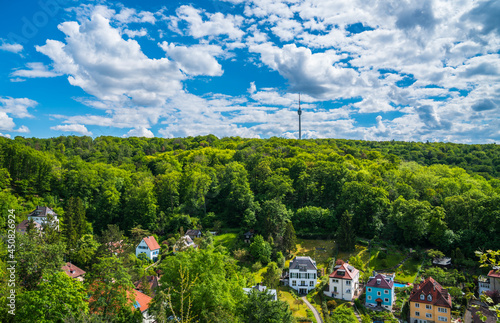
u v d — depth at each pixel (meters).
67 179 128.12
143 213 114.06
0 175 119.38
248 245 100.00
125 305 37.34
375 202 103.31
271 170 139.50
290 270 82.00
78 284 36.28
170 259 38.31
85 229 103.56
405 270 85.81
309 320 65.88
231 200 115.94
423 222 92.88
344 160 147.88
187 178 127.25
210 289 33.56
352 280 76.31
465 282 77.88
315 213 107.88
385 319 67.12
